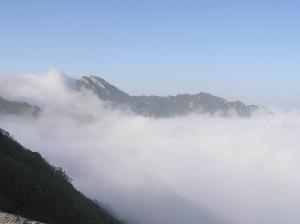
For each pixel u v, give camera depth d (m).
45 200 60.47
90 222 66.06
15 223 33.81
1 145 82.50
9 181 58.31
